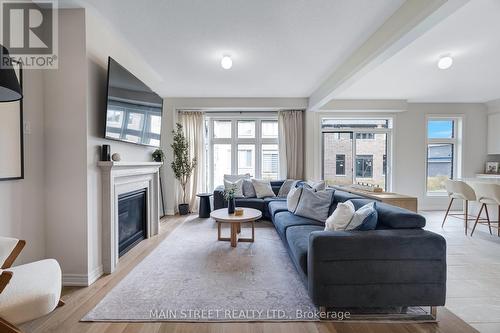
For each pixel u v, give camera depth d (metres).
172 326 1.70
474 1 2.14
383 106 5.51
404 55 3.26
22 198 2.07
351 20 2.44
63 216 2.30
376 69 3.76
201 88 4.70
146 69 3.68
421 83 4.45
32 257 2.17
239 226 3.84
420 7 1.96
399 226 1.90
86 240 2.30
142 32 2.67
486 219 4.32
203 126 5.58
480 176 5.48
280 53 3.17
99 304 1.95
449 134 5.94
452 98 5.49
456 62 3.50
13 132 1.95
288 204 3.55
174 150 5.17
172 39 2.82
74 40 2.29
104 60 2.60
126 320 1.75
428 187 5.94
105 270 2.52
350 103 5.49
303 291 2.14
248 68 3.68
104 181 2.54
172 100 5.34
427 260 1.76
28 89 2.13
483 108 5.80
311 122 5.47
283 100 5.38
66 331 1.65
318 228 2.67
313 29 2.61
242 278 2.37
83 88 2.29
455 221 4.64
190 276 2.42
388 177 5.87
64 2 2.18
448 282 2.32
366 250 1.75
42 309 1.31
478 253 3.03
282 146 5.56
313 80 4.24
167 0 2.14
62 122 2.29
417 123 5.80
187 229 4.11
